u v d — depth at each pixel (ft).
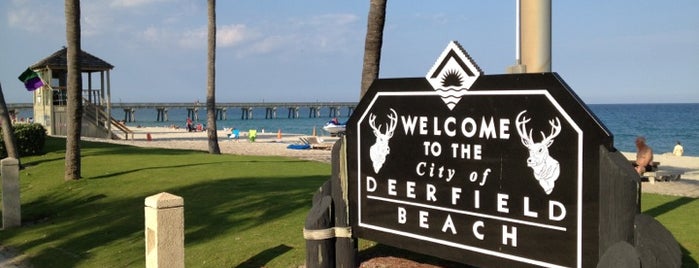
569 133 12.01
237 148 119.55
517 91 12.90
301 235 27.76
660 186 53.26
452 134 14.28
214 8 84.48
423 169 14.98
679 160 94.53
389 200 15.83
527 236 12.85
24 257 31.19
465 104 13.96
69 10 48.80
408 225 15.39
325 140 143.02
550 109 12.31
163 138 159.22
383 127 15.93
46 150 77.25
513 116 13.00
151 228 21.48
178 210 21.53
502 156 13.25
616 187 11.14
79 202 42.96
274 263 24.30
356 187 16.72
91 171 54.08
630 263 10.43
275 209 33.76
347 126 16.92
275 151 108.78
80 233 34.65
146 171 52.34
